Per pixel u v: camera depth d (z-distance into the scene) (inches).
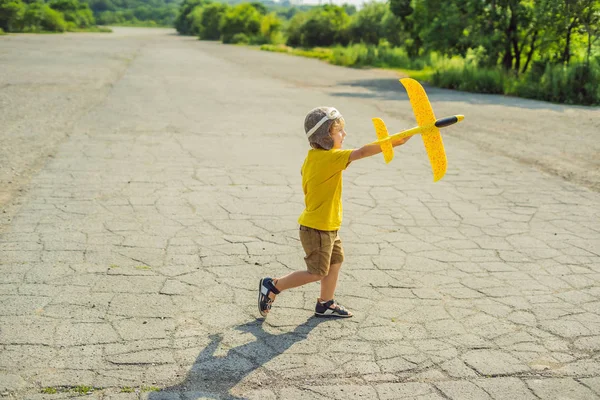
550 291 168.7
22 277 165.9
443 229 221.0
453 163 331.6
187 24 3661.4
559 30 719.7
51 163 295.6
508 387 121.5
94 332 137.6
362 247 199.9
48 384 117.1
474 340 140.1
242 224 217.8
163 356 128.8
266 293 143.9
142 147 339.9
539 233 219.0
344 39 1825.8
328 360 129.6
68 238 197.2
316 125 134.0
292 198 252.7
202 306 153.3
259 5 3221.0
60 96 542.6
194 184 268.7
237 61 1190.3
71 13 3462.1
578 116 514.0
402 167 318.0
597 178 303.3
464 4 802.8
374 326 145.8
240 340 136.9
